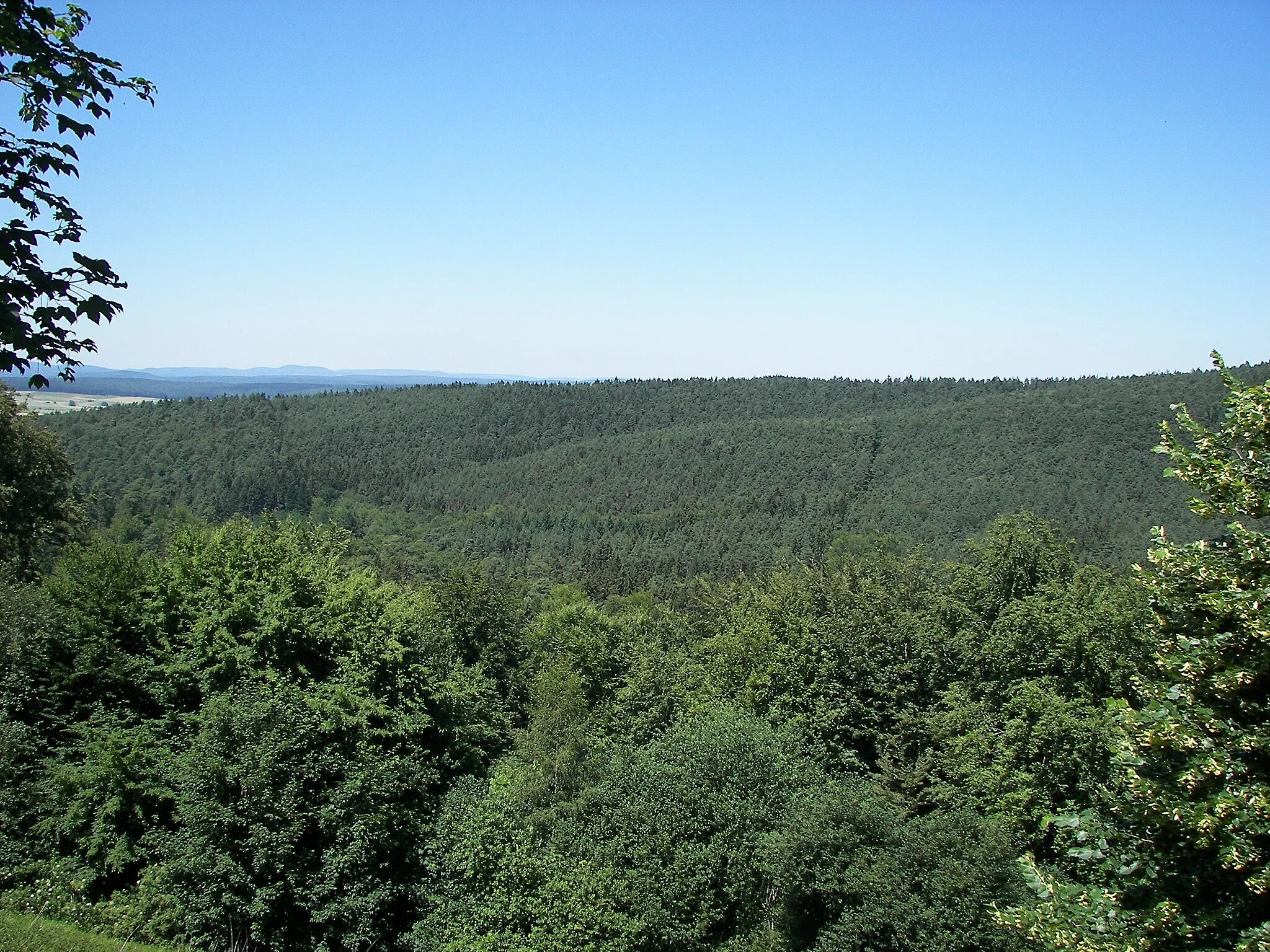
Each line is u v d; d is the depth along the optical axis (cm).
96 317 631
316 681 2181
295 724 1847
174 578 2305
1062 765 1994
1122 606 2275
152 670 2122
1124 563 6731
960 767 2378
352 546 9306
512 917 1853
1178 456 877
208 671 2064
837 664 2986
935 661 2916
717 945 1998
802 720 2802
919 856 1716
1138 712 845
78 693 2145
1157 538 893
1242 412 837
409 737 2245
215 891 1658
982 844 1714
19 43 609
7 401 2714
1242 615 768
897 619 3145
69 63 638
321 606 2362
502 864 1889
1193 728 774
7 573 2277
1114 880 852
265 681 2045
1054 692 2172
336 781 1908
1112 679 2169
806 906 1883
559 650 3725
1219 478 832
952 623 2948
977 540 3122
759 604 3791
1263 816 702
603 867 1920
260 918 1709
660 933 1880
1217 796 721
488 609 3531
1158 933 746
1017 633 2397
